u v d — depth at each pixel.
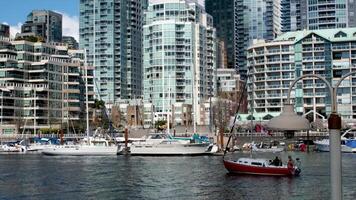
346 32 197.12
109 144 132.25
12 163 106.25
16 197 58.28
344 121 173.75
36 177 78.81
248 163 78.88
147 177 77.88
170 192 61.31
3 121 190.12
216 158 116.56
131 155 126.25
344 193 59.47
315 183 68.38
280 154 131.00
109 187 66.50
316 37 199.88
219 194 59.16
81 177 78.50
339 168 10.98
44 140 158.25
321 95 194.75
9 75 198.62
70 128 197.12
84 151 128.50
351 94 191.88
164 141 124.75
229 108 199.38
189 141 126.50
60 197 58.00
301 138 153.62
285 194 58.84
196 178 75.44
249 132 166.38
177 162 105.56
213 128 191.75
